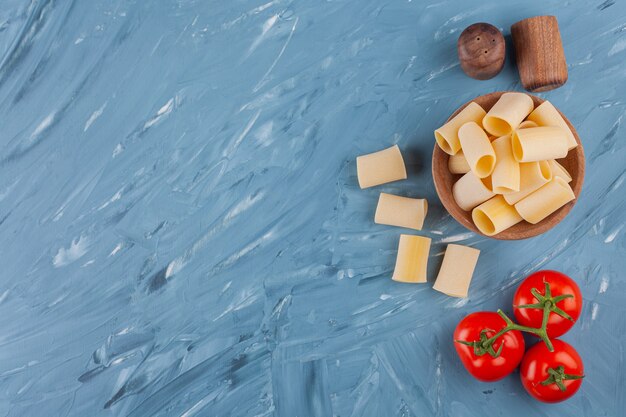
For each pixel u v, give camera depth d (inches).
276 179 52.5
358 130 52.0
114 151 53.7
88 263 53.6
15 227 54.0
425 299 51.1
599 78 50.9
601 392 49.8
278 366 51.8
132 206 53.5
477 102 47.0
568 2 51.3
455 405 50.3
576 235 50.4
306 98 52.6
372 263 51.6
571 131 46.1
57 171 53.9
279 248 52.2
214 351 52.3
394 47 52.1
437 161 47.0
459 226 50.9
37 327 53.6
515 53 50.1
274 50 53.0
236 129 53.0
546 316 44.7
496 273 50.7
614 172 50.5
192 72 53.4
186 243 52.9
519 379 49.9
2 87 54.3
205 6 53.5
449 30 51.8
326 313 51.6
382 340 51.2
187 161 53.2
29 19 54.2
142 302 53.1
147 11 53.8
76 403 53.0
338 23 52.6
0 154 54.2
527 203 44.9
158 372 52.6
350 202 51.9
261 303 52.2
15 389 53.4
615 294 50.1
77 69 54.0
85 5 54.1
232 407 51.9
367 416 50.8
